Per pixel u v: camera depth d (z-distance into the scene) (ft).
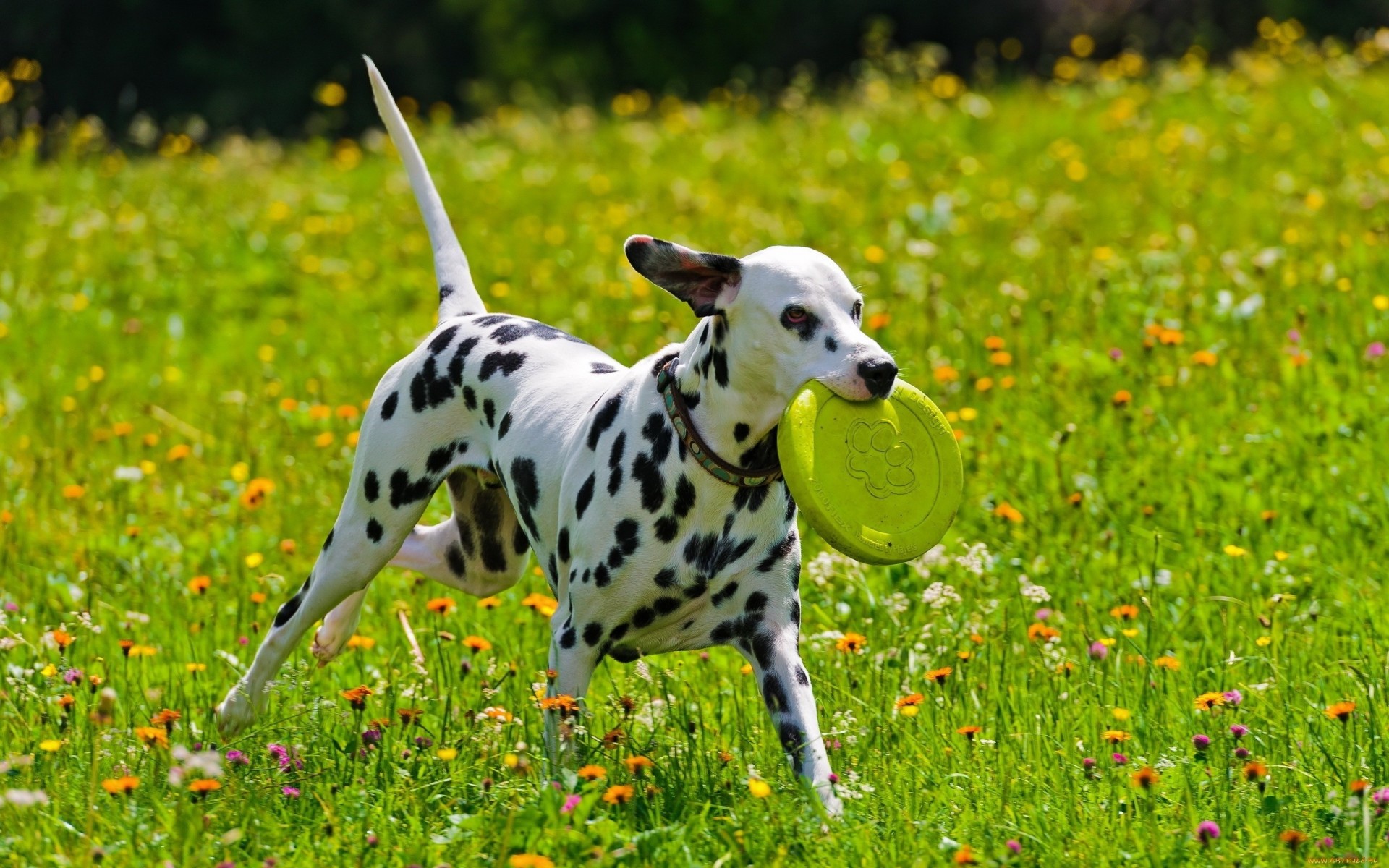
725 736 28.17
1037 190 67.10
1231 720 27.02
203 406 52.80
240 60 182.70
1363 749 25.82
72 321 62.39
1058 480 38.75
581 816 23.07
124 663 32.01
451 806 24.85
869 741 26.91
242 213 74.13
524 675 30.76
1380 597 32.89
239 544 40.37
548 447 27.94
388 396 30.45
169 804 24.29
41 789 25.32
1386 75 78.43
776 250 25.58
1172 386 43.42
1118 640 31.09
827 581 35.04
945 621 32.83
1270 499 37.32
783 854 22.47
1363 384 42.11
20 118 91.71
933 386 45.27
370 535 30.53
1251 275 51.44
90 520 42.78
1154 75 92.89
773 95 173.68
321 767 26.09
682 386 25.96
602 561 26.18
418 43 190.19
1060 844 22.93
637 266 25.43
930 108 82.07
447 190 76.48
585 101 146.61
